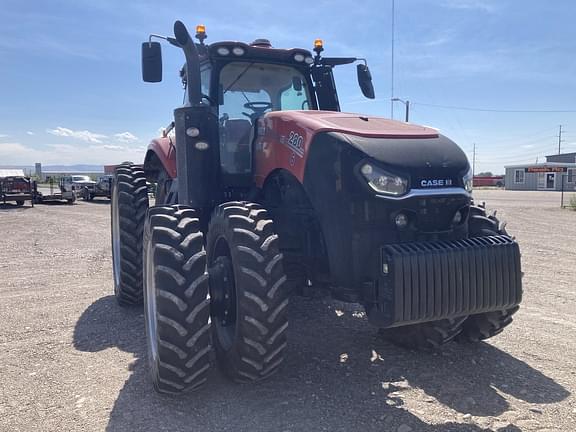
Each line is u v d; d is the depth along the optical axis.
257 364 3.31
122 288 5.46
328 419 3.15
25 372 3.92
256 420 3.15
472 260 3.21
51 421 3.18
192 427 3.09
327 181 3.44
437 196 3.33
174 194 5.28
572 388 3.60
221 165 4.68
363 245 3.35
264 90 4.94
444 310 3.16
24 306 5.71
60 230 13.17
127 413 3.26
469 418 3.16
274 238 3.34
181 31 4.01
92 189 28.33
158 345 3.24
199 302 3.24
